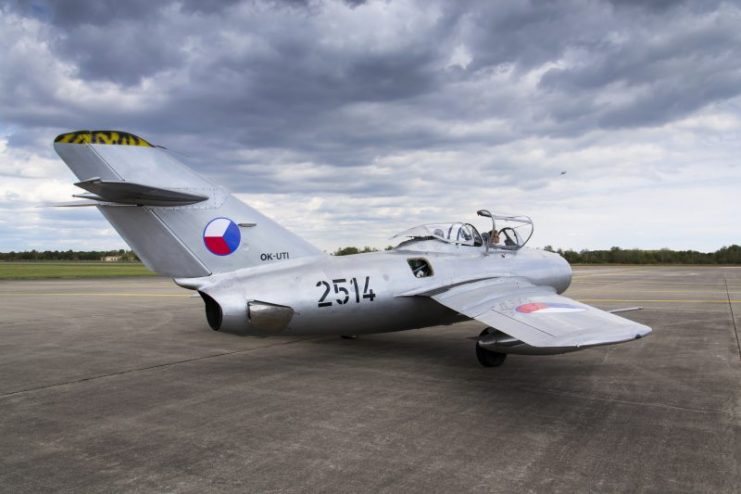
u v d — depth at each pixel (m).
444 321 8.81
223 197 7.32
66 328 11.69
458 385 6.48
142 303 17.42
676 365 7.55
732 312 13.67
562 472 3.84
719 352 8.49
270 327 6.92
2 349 9.12
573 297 18.33
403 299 7.95
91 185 5.98
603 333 5.61
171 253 6.97
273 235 7.68
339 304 7.36
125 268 58.25
